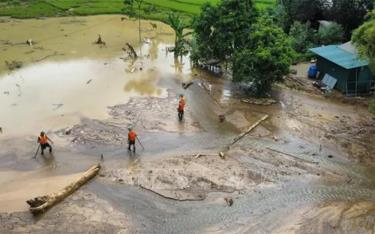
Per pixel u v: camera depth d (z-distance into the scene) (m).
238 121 35.78
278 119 36.25
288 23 57.44
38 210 24.02
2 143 31.55
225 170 28.72
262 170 28.91
